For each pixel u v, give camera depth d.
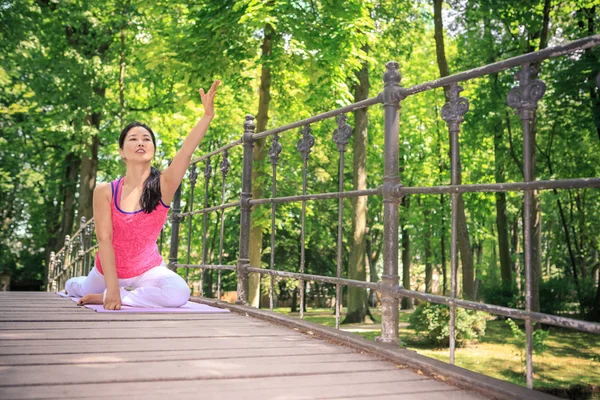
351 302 18.64
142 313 4.24
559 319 2.03
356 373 2.40
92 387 1.98
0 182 24.55
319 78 12.38
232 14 11.58
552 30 17.97
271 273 4.41
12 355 2.50
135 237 4.35
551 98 15.75
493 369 11.36
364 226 18.38
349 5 11.84
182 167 4.28
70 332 3.21
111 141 20.50
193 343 2.99
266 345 3.02
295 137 20.23
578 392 10.10
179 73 12.44
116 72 18.12
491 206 23.11
